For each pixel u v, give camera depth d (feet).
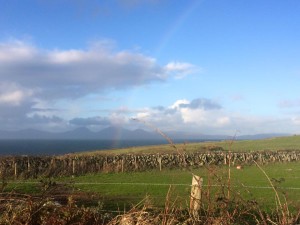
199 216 20.04
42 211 22.25
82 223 22.71
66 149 353.72
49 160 97.04
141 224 20.27
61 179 88.53
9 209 22.25
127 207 48.78
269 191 63.98
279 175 98.37
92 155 112.16
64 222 22.16
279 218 20.16
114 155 115.14
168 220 20.21
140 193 65.00
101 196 56.54
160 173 102.47
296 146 211.82
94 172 102.78
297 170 112.98
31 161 91.76
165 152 129.80
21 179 80.48
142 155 115.75
